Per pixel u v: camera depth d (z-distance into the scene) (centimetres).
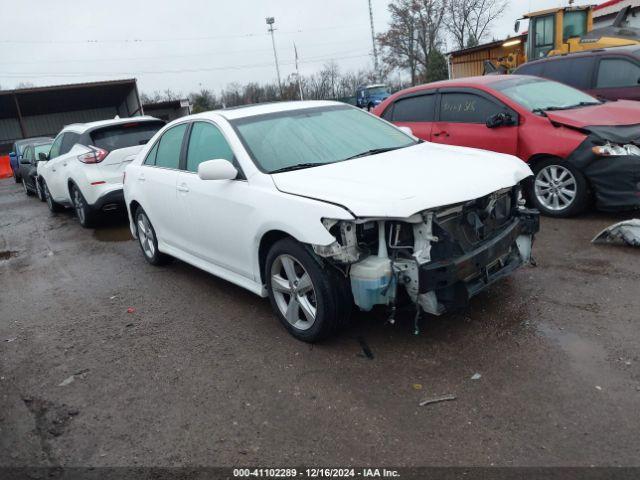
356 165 396
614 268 458
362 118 496
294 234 352
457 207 340
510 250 384
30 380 380
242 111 469
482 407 295
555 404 291
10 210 1211
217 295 502
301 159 415
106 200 819
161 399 338
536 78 718
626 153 554
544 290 430
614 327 363
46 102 2922
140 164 583
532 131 616
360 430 287
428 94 739
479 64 1947
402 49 5388
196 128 488
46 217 1052
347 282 354
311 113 477
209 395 336
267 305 464
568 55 898
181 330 434
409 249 332
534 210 398
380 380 330
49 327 473
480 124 673
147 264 630
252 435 293
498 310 403
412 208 317
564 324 374
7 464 290
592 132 572
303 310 374
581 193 588
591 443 261
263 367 361
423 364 343
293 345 386
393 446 273
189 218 480
